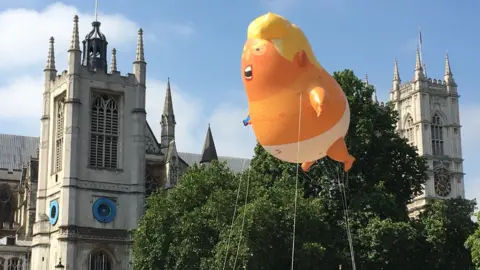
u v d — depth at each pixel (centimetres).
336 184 7381
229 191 7269
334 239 7050
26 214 13550
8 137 16238
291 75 3603
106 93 12094
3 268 12675
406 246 6925
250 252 6431
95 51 12425
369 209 7075
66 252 11200
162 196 7950
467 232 8250
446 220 8131
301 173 7544
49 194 12031
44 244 11731
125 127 12156
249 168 7381
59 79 12256
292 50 3619
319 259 6631
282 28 3638
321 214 6931
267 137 3703
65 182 11450
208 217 7181
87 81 11950
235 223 6606
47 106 12531
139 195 11919
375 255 6838
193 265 6956
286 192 7006
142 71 12400
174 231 7288
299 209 6788
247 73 3672
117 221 11762
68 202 11375
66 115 11700
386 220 6819
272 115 3628
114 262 11588
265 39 3647
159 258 7381
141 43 12512
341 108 3631
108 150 11962
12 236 13450
